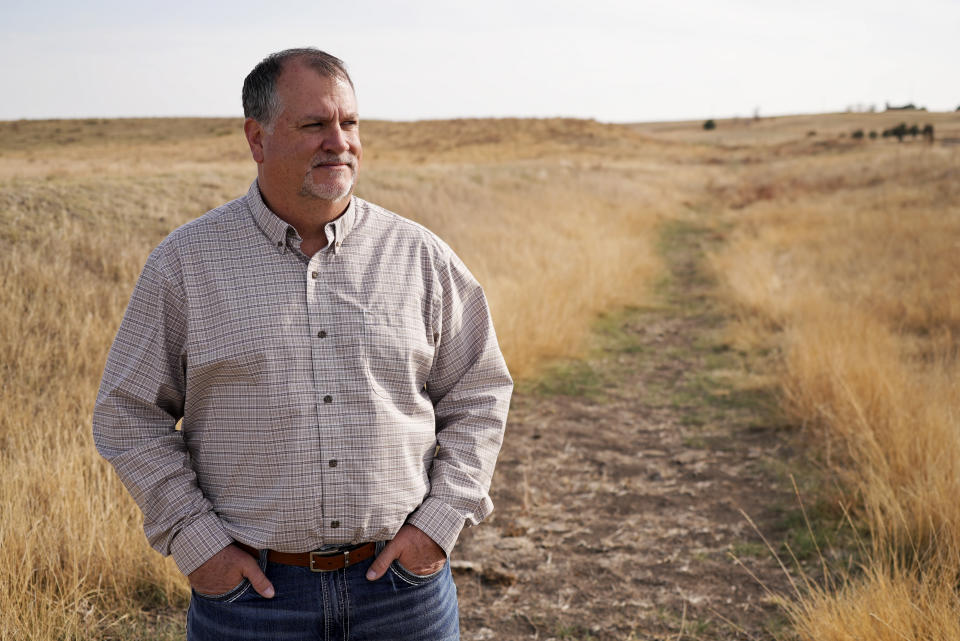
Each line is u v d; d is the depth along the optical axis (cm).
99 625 295
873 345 649
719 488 472
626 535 413
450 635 181
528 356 728
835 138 6366
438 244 181
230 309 160
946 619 265
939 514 355
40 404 464
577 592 355
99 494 340
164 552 165
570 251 1190
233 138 5322
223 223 166
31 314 559
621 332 909
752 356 769
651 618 332
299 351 160
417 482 171
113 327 582
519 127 6556
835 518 408
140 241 798
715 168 4222
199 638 170
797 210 1878
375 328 165
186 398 167
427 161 4106
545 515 439
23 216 747
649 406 646
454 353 184
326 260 165
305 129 160
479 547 400
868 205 1820
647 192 2366
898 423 457
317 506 159
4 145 4994
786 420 569
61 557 315
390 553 167
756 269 1084
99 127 6181
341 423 160
